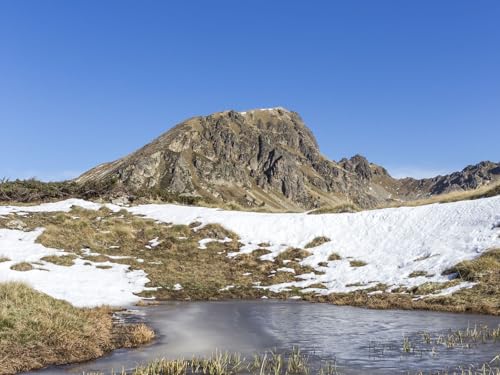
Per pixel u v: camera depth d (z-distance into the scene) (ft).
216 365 39.86
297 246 128.16
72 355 45.62
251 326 62.39
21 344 46.42
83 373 39.88
